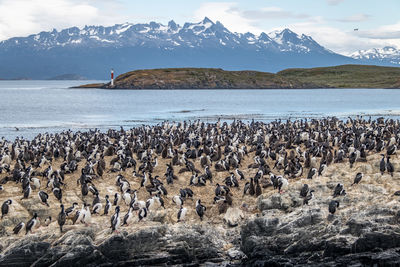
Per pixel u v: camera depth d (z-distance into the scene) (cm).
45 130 8462
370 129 5631
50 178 3569
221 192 3428
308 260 2598
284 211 3091
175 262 2670
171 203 3347
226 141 5269
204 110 13325
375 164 3631
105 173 4012
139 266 2630
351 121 7062
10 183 3681
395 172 3431
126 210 3142
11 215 2952
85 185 3369
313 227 2725
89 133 6538
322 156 4181
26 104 15788
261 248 2709
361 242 2556
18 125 9244
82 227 2777
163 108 14125
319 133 5312
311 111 12725
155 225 2803
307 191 3108
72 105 15350
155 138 5450
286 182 3278
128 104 15988
